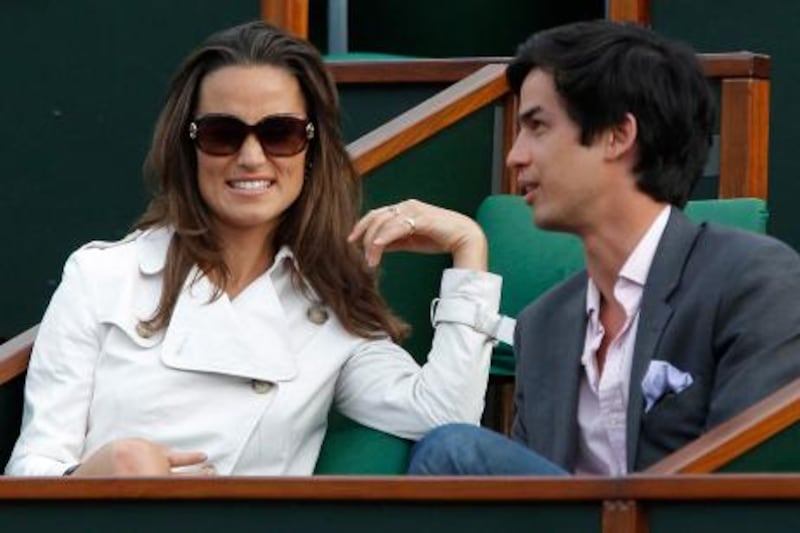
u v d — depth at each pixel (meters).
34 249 25.33
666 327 17.45
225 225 18.61
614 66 17.80
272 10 24.88
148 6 25.17
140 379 18.19
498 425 21.86
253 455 18.23
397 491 15.24
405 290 21.27
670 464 15.77
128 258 18.55
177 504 15.55
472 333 18.66
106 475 16.83
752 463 15.86
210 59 18.75
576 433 17.86
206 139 18.52
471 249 18.86
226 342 18.34
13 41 25.41
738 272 17.38
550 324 18.20
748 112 23.02
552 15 28.67
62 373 18.20
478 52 28.69
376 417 18.66
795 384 16.34
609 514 14.99
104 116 25.22
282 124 18.55
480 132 22.44
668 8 24.94
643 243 17.78
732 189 23.08
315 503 15.35
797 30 24.62
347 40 28.05
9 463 18.09
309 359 18.55
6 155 25.41
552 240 21.58
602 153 17.88
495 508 15.15
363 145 21.52
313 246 18.73
